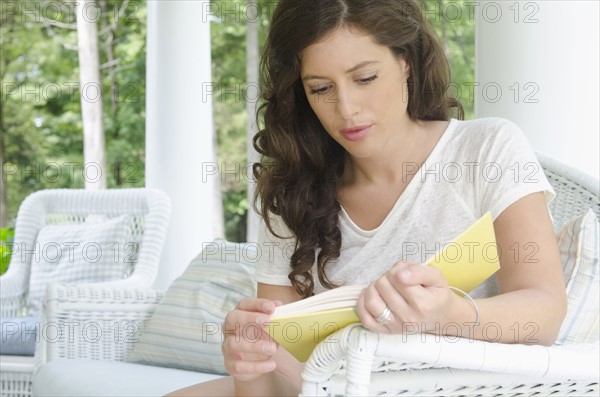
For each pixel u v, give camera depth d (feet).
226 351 5.31
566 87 9.78
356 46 5.78
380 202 6.53
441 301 4.64
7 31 50.39
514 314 5.16
